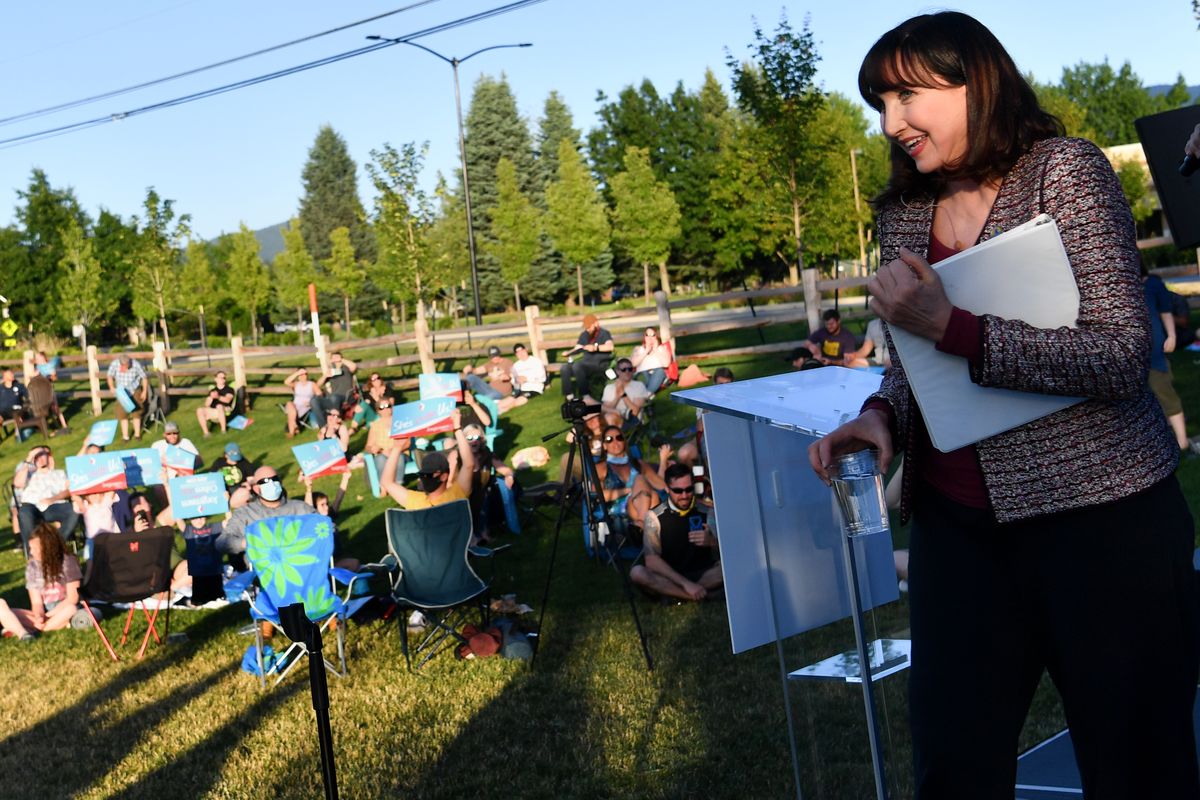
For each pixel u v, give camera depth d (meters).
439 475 7.66
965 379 1.47
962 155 1.53
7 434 22.52
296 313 62.91
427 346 19.50
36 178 48.72
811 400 2.28
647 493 8.95
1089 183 1.45
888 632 2.59
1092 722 1.53
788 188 20.34
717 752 4.88
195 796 5.19
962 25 1.51
